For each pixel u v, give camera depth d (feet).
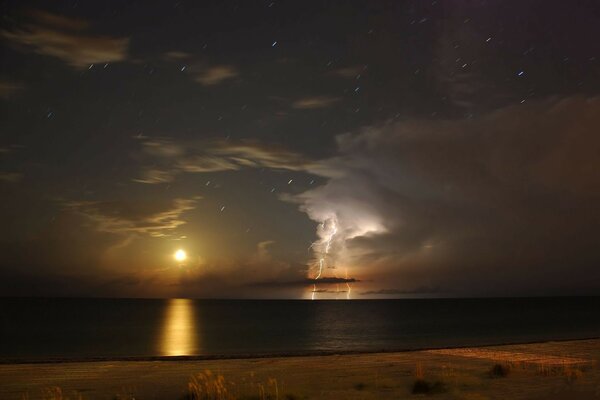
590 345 111.96
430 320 412.77
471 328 277.44
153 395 54.54
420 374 62.44
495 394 48.55
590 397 44.47
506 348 107.34
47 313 620.08
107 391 57.98
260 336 246.88
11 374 73.77
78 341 215.10
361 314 601.62
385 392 52.21
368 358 92.79
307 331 288.92
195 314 611.88
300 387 56.80
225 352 156.35
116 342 209.87
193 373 73.72
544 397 45.55
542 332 220.64
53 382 65.82
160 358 102.17
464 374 65.77
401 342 187.32
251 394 50.52
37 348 180.14
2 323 386.73
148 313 634.84
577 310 601.62
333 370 74.74
